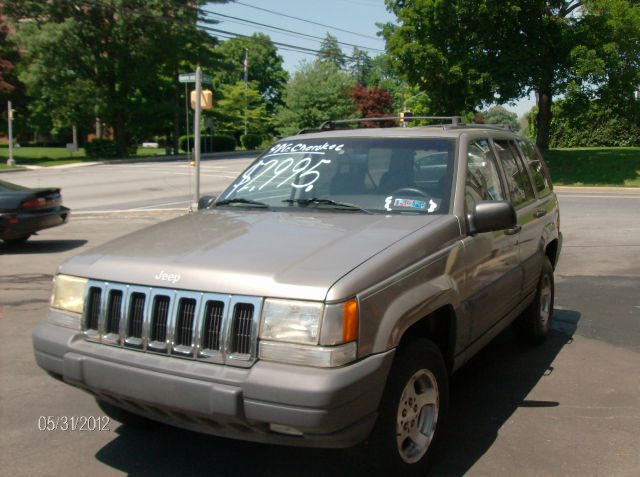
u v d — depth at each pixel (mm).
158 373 3246
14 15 41594
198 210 4941
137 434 4316
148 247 3764
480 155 4875
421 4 24250
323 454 4020
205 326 3234
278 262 3352
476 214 4141
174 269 3398
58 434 4301
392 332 3283
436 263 3766
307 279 3162
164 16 42250
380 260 3395
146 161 42094
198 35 44062
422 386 3660
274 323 3107
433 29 25016
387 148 4734
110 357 3408
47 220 11656
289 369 3043
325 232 3812
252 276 3223
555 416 4543
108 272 3568
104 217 16828
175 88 47094
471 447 4090
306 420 2973
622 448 4051
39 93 43156
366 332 3170
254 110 63938
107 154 44250
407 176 4496
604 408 4672
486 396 4918
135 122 45906
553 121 45281
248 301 3162
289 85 59656
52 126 48031
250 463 3924
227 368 3156
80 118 43812
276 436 3160
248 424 3105
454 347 3980
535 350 5988
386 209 4293
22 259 10766
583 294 8039
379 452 3336
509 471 3779
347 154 4809
